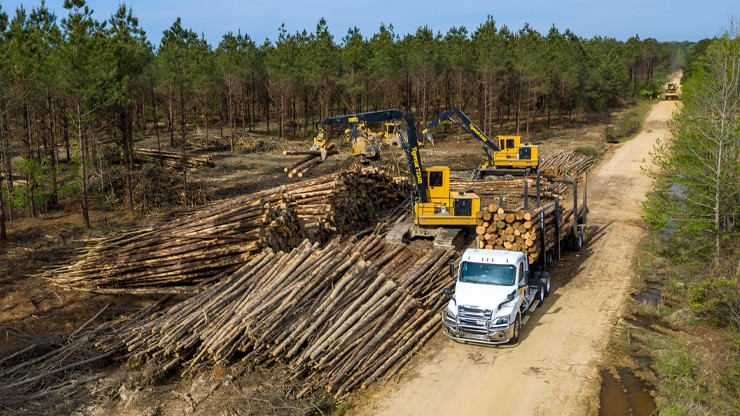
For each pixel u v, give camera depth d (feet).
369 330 46.91
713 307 49.98
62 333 48.08
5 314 51.60
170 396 40.19
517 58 200.23
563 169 124.88
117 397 40.04
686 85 98.99
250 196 65.77
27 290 56.85
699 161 62.80
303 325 45.24
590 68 256.11
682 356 45.37
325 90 196.24
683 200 67.21
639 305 56.80
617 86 284.20
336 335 44.68
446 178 77.25
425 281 58.44
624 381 42.80
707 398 39.52
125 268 57.36
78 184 102.47
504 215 58.44
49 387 40.60
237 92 198.70
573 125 230.89
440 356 46.62
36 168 91.61
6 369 42.63
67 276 59.06
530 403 39.60
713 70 62.34
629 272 67.41
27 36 99.76
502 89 208.03
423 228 77.82
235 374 42.45
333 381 41.09
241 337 44.14
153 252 57.98
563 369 44.29
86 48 81.00
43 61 88.74
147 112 225.56
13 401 38.29
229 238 58.29
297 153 69.72
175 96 170.09
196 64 173.06
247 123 248.11
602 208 100.78
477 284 50.19
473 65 201.67
